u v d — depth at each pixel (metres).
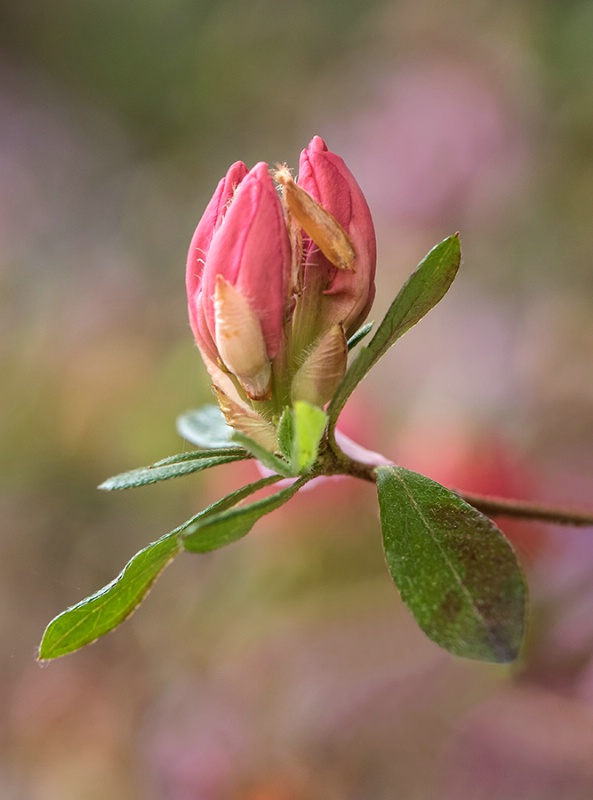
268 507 0.18
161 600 0.40
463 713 0.31
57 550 0.47
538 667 0.28
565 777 0.29
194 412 0.22
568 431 0.38
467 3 0.47
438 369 0.42
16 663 0.43
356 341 0.19
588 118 0.42
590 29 0.44
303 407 0.17
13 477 0.48
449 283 0.18
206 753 0.33
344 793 0.31
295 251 0.19
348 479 0.32
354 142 0.46
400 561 0.18
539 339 0.40
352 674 0.33
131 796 0.36
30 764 0.39
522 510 0.21
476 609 0.18
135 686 0.39
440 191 0.43
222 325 0.18
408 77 0.45
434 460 0.31
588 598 0.27
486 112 0.43
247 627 0.36
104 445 0.47
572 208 0.42
